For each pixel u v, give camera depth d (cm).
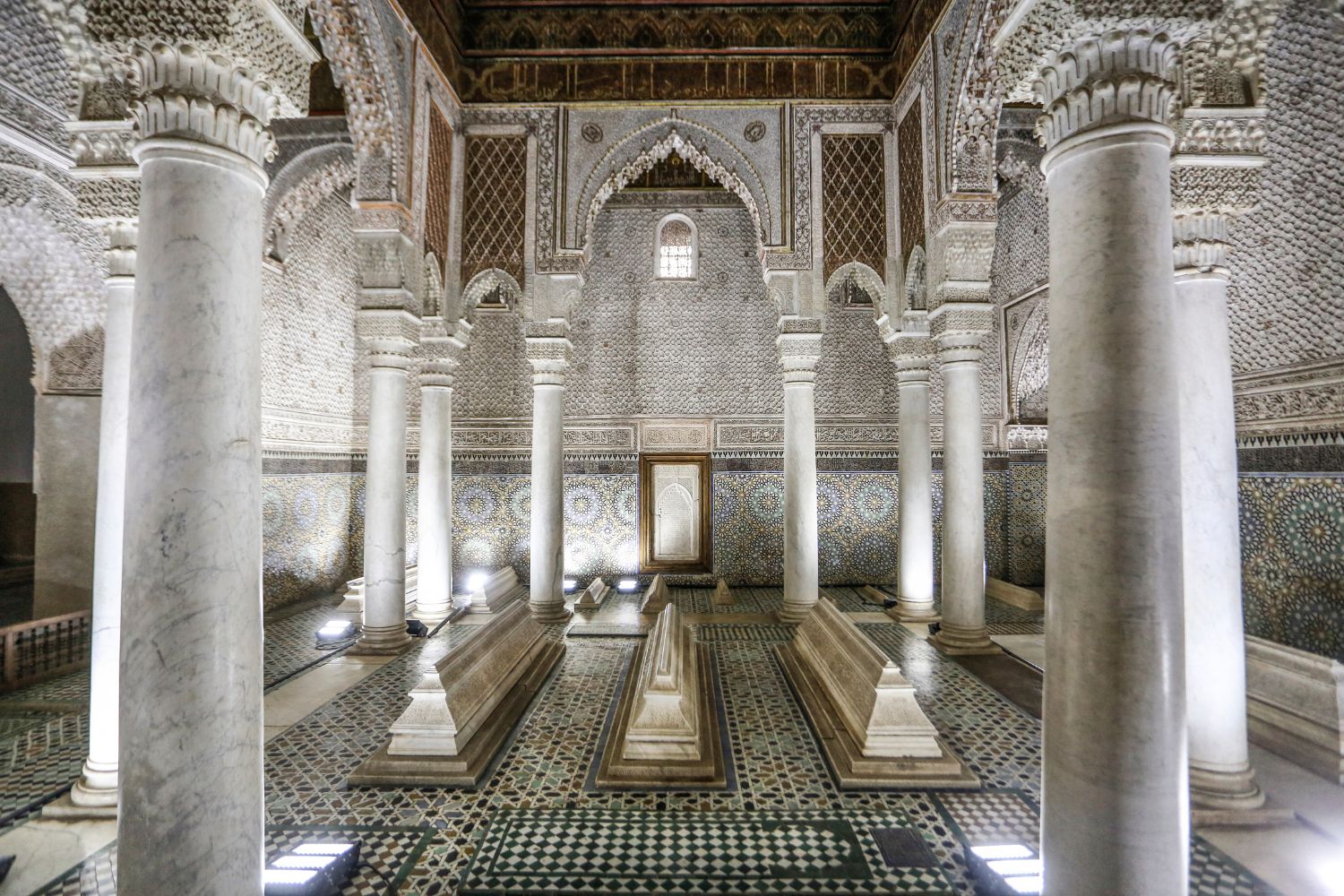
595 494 738
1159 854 158
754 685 394
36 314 473
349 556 720
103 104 249
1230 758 237
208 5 173
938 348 462
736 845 229
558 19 530
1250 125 237
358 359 728
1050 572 178
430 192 484
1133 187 171
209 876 163
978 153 430
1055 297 183
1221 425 237
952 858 221
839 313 739
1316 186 330
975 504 457
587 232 532
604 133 528
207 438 169
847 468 730
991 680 396
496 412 737
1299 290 340
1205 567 238
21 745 312
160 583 163
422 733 283
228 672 170
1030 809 252
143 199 173
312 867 204
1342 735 267
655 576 729
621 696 374
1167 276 172
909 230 500
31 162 398
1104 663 163
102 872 214
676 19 527
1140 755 159
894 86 518
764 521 733
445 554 555
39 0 240
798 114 523
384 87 409
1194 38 177
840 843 230
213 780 165
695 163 534
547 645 454
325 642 476
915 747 279
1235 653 236
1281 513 352
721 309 745
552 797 262
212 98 177
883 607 607
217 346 172
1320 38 326
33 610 482
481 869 216
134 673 163
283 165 558
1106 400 168
